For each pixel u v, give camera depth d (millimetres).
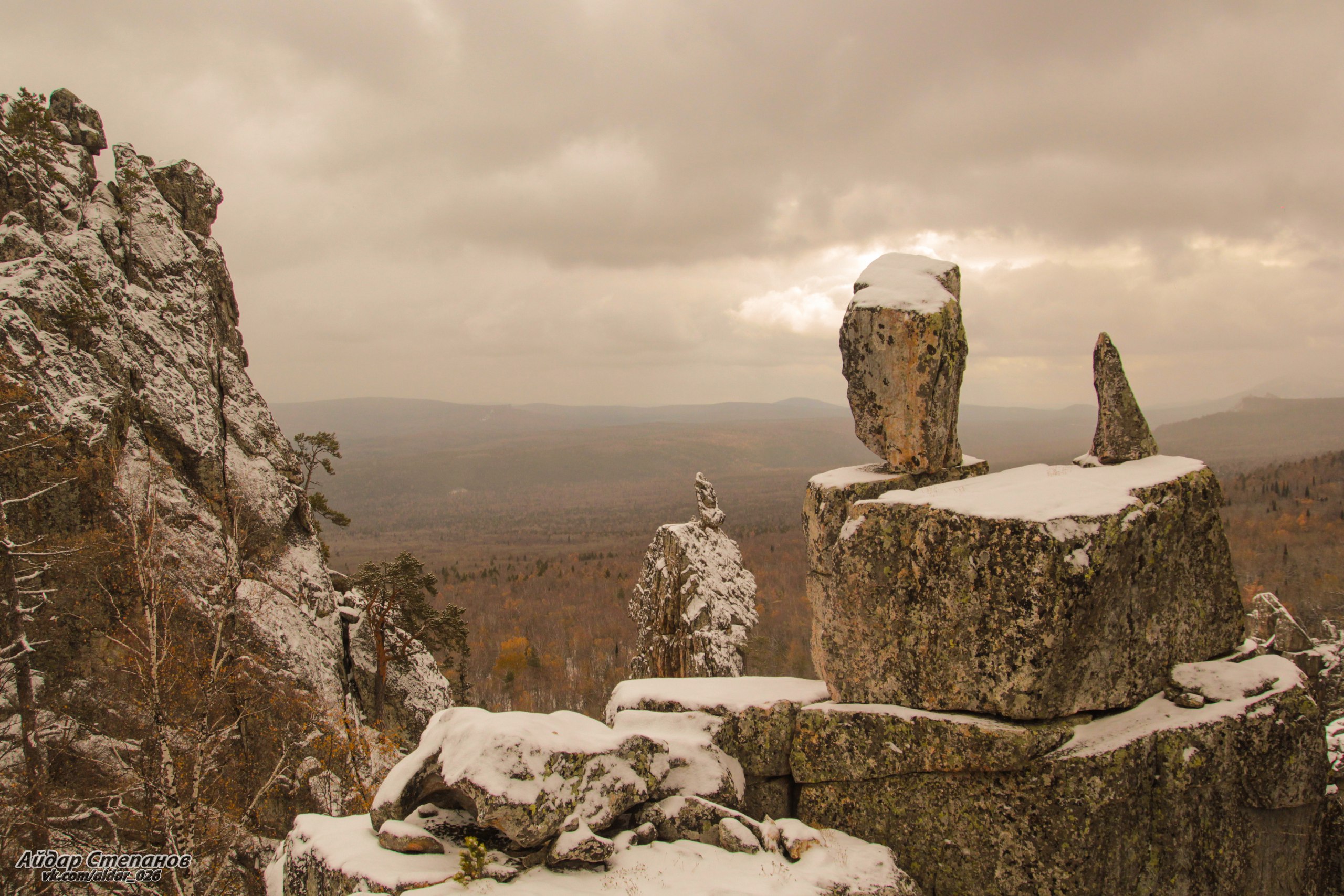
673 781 11266
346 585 43844
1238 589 11297
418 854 10359
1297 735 9859
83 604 24828
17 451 25000
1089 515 9594
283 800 26484
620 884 9500
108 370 30078
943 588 10219
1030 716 9633
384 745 28234
